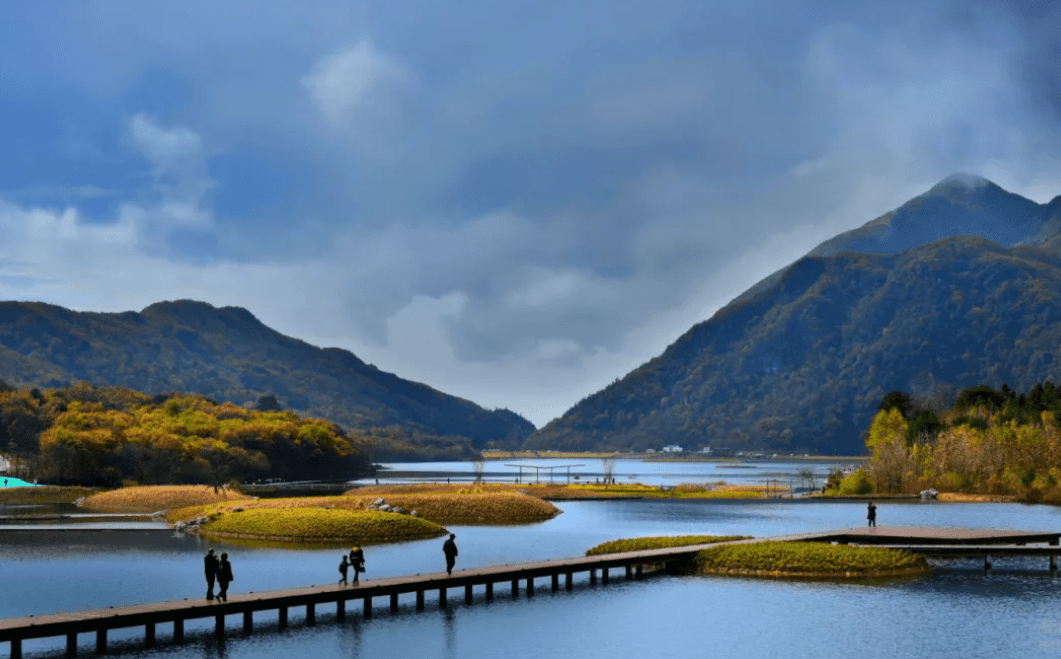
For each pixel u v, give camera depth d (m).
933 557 89.56
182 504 157.50
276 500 138.75
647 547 89.44
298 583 76.50
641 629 59.53
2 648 51.19
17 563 88.44
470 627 60.25
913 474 197.62
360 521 111.00
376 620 62.34
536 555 93.75
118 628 58.66
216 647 55.09
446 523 128.88
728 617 62.75
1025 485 177.38
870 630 58.75
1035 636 56.94
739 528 119.06
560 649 54.84
